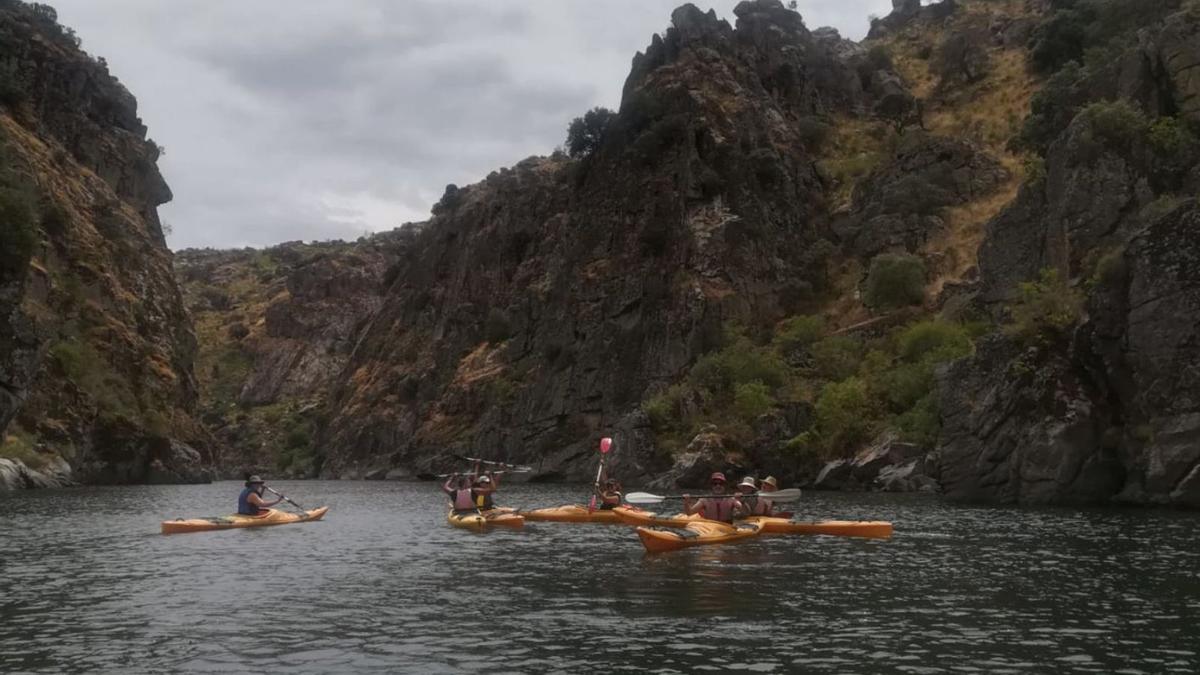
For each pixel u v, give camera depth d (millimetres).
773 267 88688
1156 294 39969
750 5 119125
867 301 79625
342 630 14711
